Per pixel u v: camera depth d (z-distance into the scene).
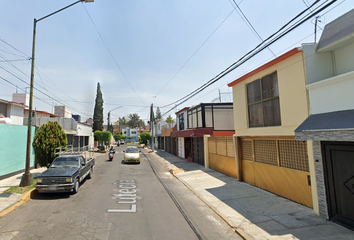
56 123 12.10
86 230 5.13
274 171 8.23
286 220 5.73
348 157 5.22
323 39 6.57
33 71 9.87
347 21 5.98
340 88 5.42
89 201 7.66
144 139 50.00
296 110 6.87
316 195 5.99
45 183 8.07
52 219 5.86
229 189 9.29
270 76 8.38
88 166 11.73
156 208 6.99
